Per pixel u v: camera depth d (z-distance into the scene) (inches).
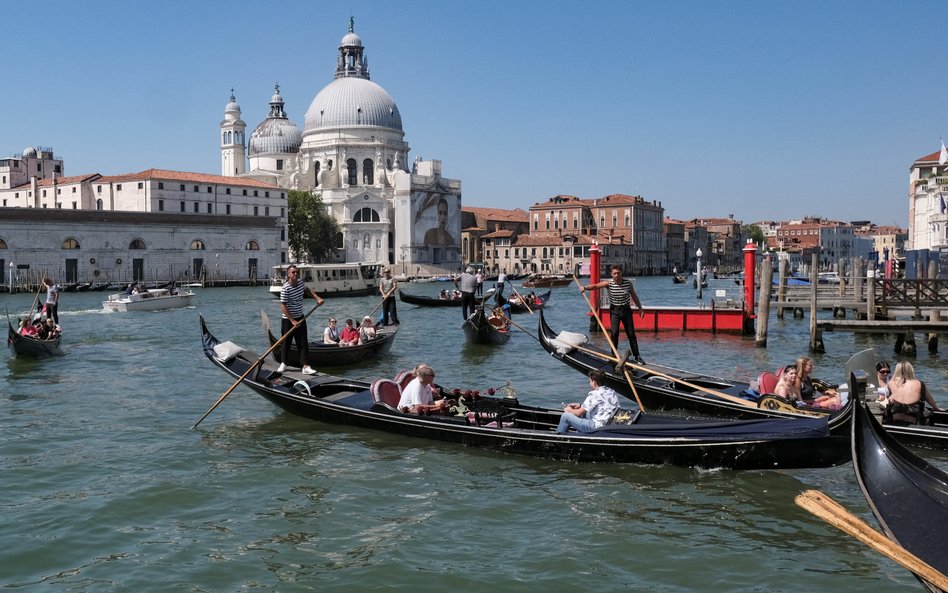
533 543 361.7
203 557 350.0
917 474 303.1
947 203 2300.7
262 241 3922.2
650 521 385.4
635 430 455.8
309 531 378.6
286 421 592.1
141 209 3818.9
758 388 561.0
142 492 432.1
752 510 398.0
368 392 588.1
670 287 3779.5
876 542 261.0
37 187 4247.0
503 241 5570.9
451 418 516.7
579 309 2071.9
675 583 322.0
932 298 1016.2
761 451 421.1
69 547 361.1
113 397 702.5
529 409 522.6
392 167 4955.7
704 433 435.5
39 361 943.7
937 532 275.0
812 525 379.6
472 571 333.1
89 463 488.4
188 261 3627.0
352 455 497.4
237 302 2364.7
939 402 670.5
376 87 5027.1
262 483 447.8
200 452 511.8
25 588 321.1
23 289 2965.1
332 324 942.4
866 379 551.2
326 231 4579.2
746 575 327.9
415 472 462.6
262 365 656.4
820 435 402.0
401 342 1151.6
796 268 5639.8
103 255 3324.3
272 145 5206.7
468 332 1109.1
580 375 828.6
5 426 587.5
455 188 5054.1
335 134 4874.5
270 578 329.4
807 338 1200.8
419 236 4781.0
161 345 1131.9
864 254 7849.4
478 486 438.0
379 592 315.9
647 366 641.0
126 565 342.0
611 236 5561.0
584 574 330.0
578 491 426.6
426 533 374.0
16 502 418.3
